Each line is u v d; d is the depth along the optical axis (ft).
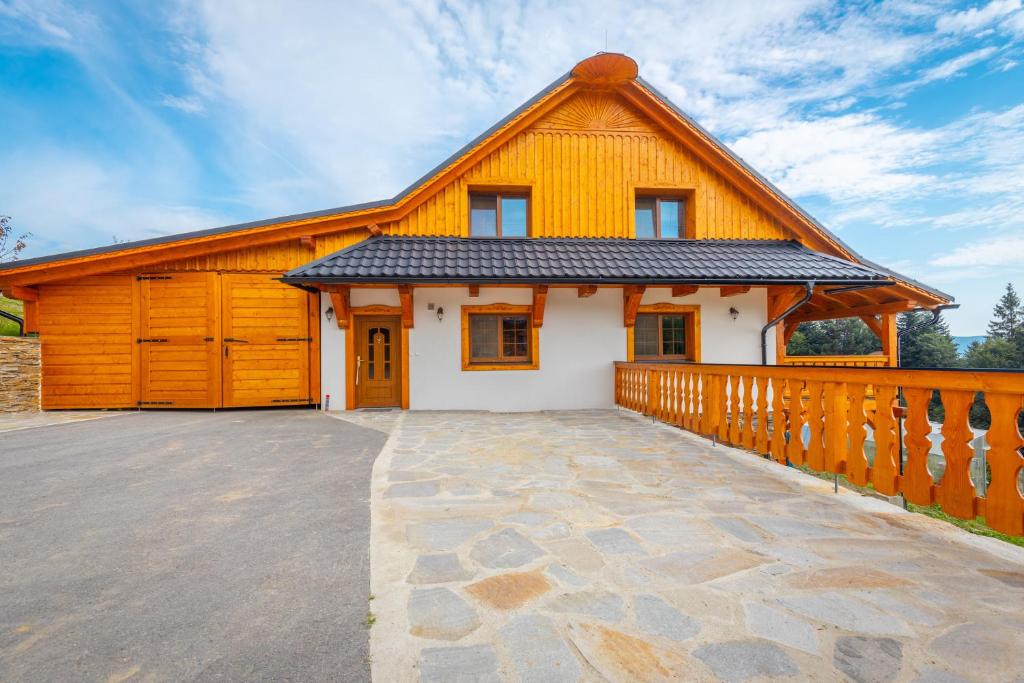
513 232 34.27
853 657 5.72
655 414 26.50
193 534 10.01
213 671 5.61
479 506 11.68
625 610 6.86
